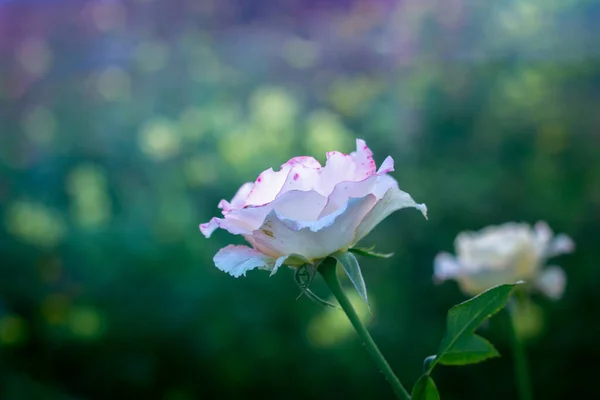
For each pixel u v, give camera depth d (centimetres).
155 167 191
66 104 230
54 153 213
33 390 187
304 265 68
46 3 247
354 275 68
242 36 260
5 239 195
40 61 248
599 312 183
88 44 249
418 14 227
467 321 68
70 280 193
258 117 190
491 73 216
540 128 209
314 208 67
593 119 210
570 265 188
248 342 172
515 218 194
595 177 202
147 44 243
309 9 265
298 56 253
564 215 192
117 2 258
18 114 239
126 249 178
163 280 176
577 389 183
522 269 91
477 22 221
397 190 68
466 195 191
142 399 188
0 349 189
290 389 178
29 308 196
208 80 226
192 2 262
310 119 195
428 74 220
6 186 209
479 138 210
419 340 180
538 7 220
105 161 204
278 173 69
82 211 201
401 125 212
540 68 217
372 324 176
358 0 262
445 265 93
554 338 183
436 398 67
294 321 174
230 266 68
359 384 176
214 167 181
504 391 181
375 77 245
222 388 182
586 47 213
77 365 194
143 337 180
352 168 68
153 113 219
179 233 178
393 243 190
